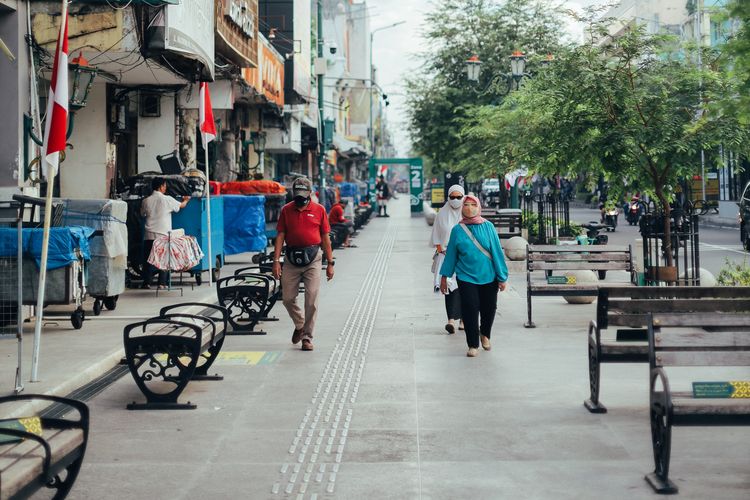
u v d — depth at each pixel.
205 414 8.27
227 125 30.50
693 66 14.98
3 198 13.59
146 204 16.95
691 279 14.43
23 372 9.55
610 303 8.16
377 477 6.41
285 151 41.16
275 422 7.96
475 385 9.34
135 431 7.70
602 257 13.44
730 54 11.03
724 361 6.30
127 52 15.48
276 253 11.68
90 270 13.57
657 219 14.46
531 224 26.55
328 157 57.66
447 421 7.91
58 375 9.41
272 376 9.94
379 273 22.14
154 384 9.52
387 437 7.42
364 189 67.31
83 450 5.61
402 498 5.97
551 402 8.53
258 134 34.50
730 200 46.31
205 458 6.91
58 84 9.22
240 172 31.20
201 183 18.78
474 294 10.95
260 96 28.84
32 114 14.04
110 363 10.41
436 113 39.44
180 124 21.95
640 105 14.79
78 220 13.57
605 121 14.93
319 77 41.25
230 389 9.30
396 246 32.25
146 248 17.05
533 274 20.55
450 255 11.04
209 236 17.62
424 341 12.15
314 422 7.93
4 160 13.68
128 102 21.08
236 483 6.32
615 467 6.57
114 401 8.80
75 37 14.99
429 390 9.15
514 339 12.07
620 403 8.43
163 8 15.48
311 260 11.55
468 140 35.22
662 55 16.11
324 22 73.81
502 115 27.75
